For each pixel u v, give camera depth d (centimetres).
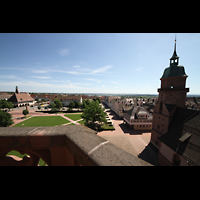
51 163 238
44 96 13300
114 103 6825
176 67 1980
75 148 191
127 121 3712
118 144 2536
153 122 2408
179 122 1748
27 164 236
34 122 4238
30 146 227
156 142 2284
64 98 9694
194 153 1258
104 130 3409
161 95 2192
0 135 228
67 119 4744
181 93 1894
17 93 8944
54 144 226
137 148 2352
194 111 1598
